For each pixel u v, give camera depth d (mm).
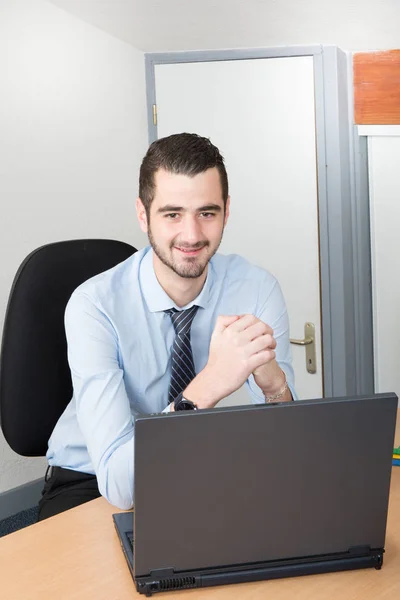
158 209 1643
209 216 1652
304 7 2801
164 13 3000
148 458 1146
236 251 3301
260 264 3277
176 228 1641
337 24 2893
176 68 3229
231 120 3199
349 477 1230
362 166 3180
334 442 1204
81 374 1669
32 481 3260
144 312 1804
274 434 1178
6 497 3156
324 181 3121
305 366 3295
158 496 1173
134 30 3143
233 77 3166
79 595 1216
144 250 1872
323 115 3082
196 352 1897
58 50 3100
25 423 1974
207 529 1212
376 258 3248
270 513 1224
